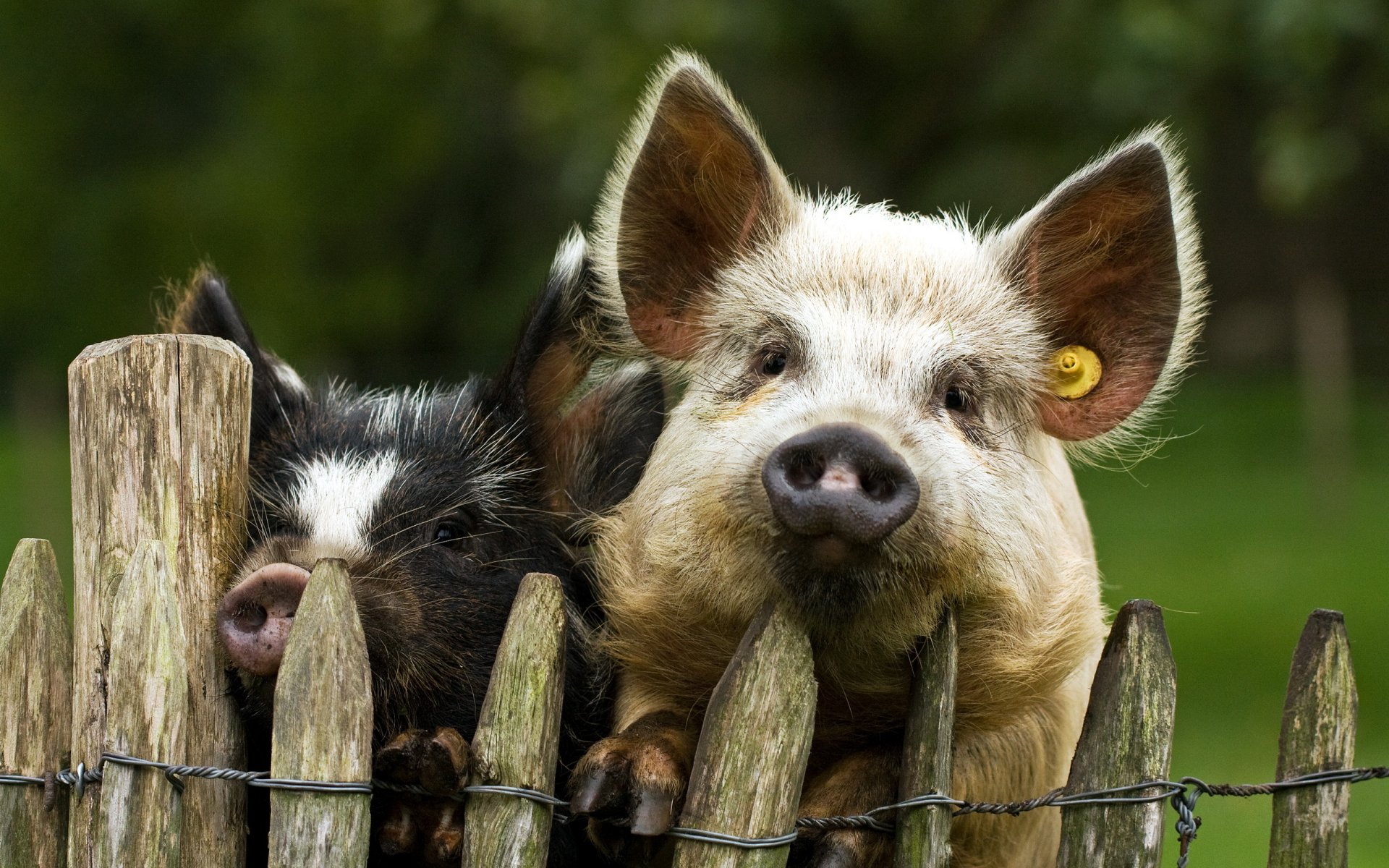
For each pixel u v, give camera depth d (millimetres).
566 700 7758
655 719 7168
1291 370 43000
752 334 7348
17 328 36875
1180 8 19125
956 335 7113
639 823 6234
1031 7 23047
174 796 6000
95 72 35875
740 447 6727
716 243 7875
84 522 6355
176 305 8562
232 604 6215
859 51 25062
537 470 8398
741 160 7688
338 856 5816
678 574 7016
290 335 34000
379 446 8070
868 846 6379
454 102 34250
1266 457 35156
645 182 7664
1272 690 19094
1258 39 18156
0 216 35062
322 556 7016
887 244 7484
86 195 35250
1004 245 7562
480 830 5930
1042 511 7336
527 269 36938
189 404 6293
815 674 6973
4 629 6359
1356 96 19562
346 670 5824
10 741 6359
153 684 5969
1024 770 7578
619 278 7738
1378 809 15797
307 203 35000
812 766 7406
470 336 37656
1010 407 7312
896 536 6352
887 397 6785
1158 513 30703
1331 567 25406
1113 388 7582
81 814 6168
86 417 6309
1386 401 39438
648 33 20359
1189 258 7477
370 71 32906
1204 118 24047
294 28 31891
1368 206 42844
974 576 6777
